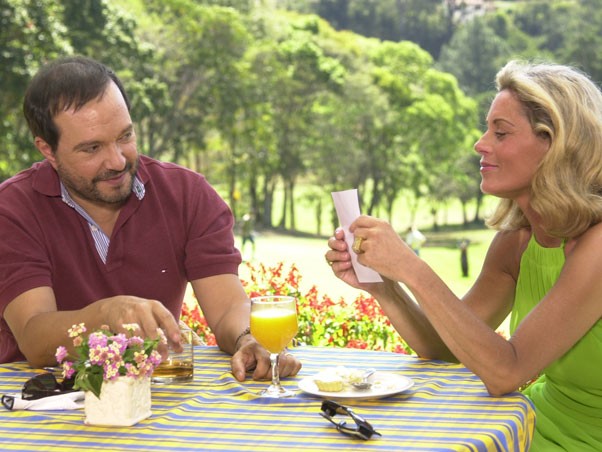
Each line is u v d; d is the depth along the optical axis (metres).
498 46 79.69
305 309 4.53
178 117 55.22
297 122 62.25
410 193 79.88
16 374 2.30
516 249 2.60
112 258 2.66
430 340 2.47
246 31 59.25
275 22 68.94
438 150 63.94
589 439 2.33
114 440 1.76
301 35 67.75
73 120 2.39
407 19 87.25
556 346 2.17
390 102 65.38
